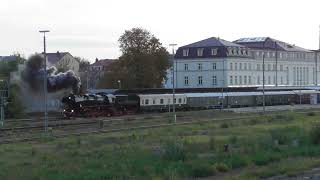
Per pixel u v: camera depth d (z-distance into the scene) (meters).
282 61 168.75
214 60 151.75
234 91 121.88
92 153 39.78
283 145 43.91
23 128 61.19
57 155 39.12
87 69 184.38
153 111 98.31
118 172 30.62
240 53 155.38
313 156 38.38
